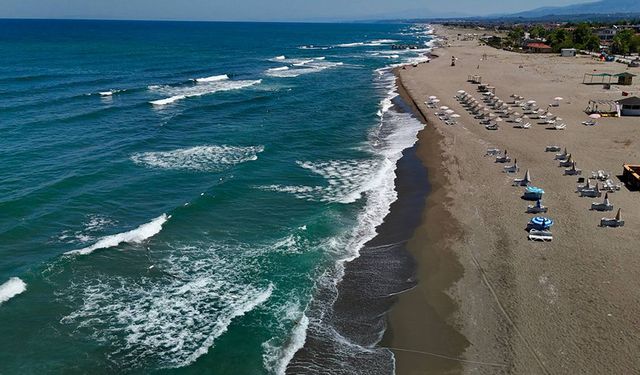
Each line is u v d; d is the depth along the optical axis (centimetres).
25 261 1933
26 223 2223
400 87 6184
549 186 2603
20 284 1766
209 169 3028
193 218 2341
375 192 2709
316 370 1416
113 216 2358
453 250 2030
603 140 3419
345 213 2436
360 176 2969
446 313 1639
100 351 1489
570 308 1603
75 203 2462
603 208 2275
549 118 4019
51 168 2916
